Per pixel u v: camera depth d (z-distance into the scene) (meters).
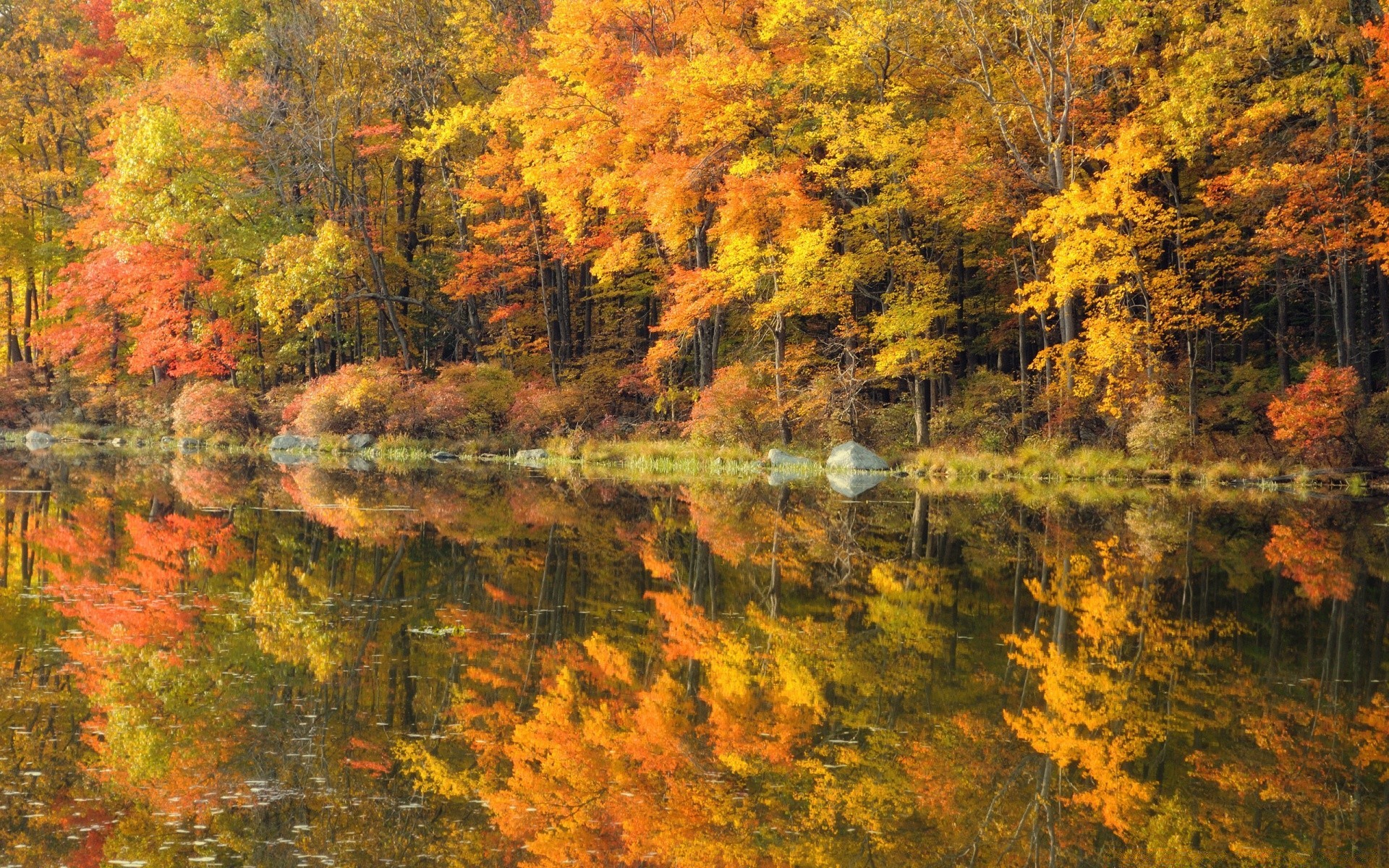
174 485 22.55
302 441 37.97
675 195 29.23
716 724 6.96
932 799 5.73
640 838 5.09
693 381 38.19
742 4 32.09
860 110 29.00
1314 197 24.64
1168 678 8.27
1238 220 28.56
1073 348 26.28
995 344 36.06
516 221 36.16
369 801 5.41
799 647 9.04
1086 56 27.58
